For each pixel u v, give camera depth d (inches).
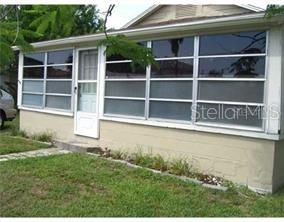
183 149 291.3
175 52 296.7
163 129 305.1
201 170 279.1
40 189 226.2
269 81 243.3
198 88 281.3
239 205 213.9
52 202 204.7
